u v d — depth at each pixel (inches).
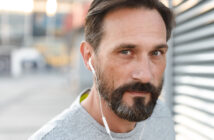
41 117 291.1
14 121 272.2
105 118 39.7
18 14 970.1
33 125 255.1
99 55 35.9
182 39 95.7
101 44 35.3
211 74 78.1
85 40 39.1
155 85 35.4
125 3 33.2
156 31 34.7
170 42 102.2
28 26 1003.3
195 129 87.3
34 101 398.6
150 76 33.5
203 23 81.3
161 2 35.8
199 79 85.1
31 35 1027.3
